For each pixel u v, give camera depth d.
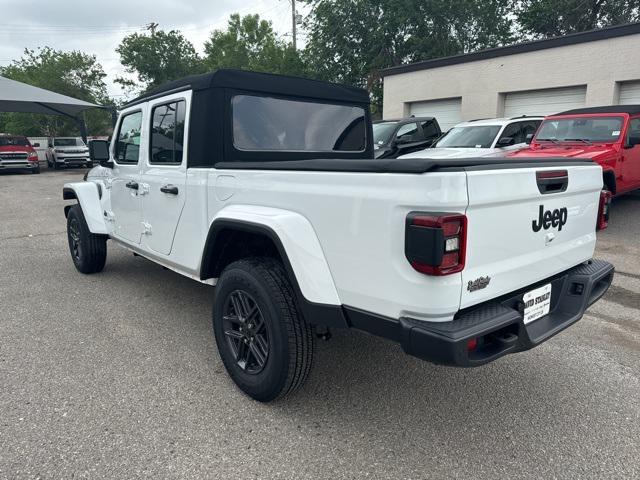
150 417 2.78
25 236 8.18
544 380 3.24
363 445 2.55
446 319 2.11
